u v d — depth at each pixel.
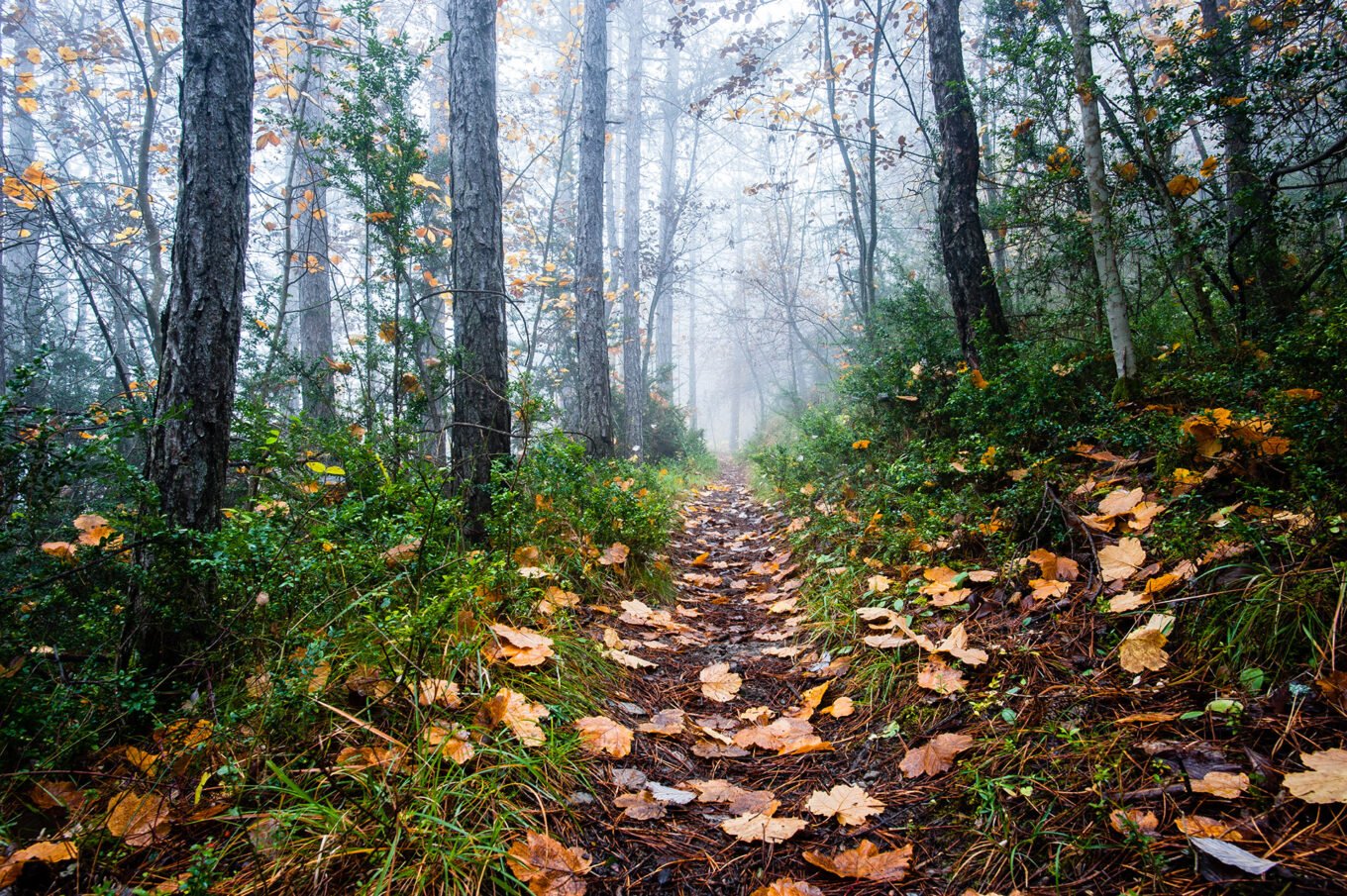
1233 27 4.36
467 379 4.17
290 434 3.47
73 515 2.90
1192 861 1.35
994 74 5.02
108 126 9.26
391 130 4.11
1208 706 1.72
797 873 1.66
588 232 8.10
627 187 14.09
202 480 2.30
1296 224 3.92
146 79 5.94
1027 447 3.73
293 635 2.17
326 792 1.76
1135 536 2.56
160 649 2.14
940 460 3.95
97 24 9.59
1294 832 1.34
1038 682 2.14
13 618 2.01
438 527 2.99
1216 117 4.04
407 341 4.27
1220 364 3.69
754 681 3.02
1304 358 2.92
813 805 1.88
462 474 4.03
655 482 7.55
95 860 1.51
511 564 3.15
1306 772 1.38
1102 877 1.41
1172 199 4.20
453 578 2.51
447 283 8.05
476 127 4.32
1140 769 1.63
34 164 5.14
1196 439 2.66
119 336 8.97
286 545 2.46
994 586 2.81
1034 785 1.71
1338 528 1.93
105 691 1.92
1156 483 2.83
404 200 4.05
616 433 12.87
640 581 4.21
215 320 2.33
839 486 5.31
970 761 1.90
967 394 4.18
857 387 5.93
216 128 2.33
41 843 1.52
